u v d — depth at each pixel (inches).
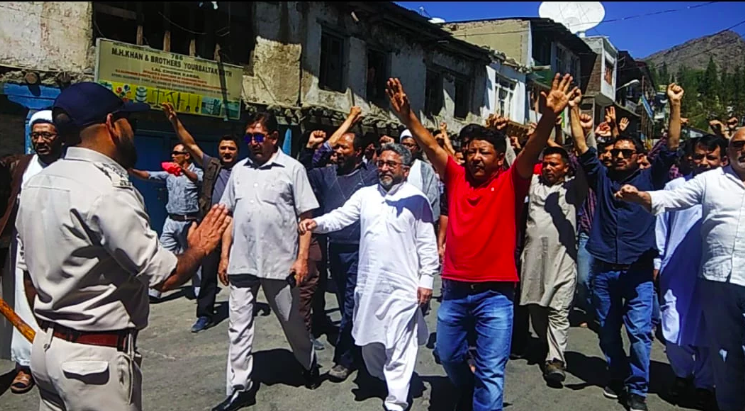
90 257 84.1
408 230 142.9
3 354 152.6
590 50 637.9
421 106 645.9
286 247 149.2
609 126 213.5
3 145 339.6
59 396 86.7
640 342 152.9
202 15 423.5
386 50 592.7
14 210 150.3
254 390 163.5
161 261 86.0
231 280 149.8
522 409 156.2
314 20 499.5
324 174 189.3
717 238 142.4
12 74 336.2
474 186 130.9
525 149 120.9
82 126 86.4
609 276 157.6
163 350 199.5
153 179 272.2
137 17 386.0
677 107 158.2
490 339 125.6
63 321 84.7
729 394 147.6
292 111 475.2
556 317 175.8
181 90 405.4
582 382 177.6
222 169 202.1
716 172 144.7
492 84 754.8
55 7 349.4
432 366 188.7
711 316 146.3
